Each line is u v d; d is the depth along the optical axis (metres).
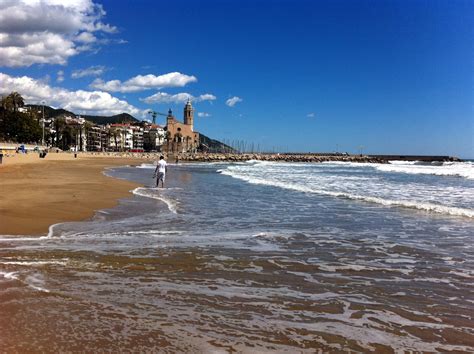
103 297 5.93
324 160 187.38
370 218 14.86
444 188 30.17
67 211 14.47
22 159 63.72
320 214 15.80
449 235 11.77
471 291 6.73
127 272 7.30
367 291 6.66
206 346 4.47
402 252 9.59
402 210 17.05
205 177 43.12
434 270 8.04
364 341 4.75
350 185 32.84
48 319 5.05
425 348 4.60
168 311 5.48
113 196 20.00
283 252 9.35
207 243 10.11
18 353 4.14
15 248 8.98
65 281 6.65
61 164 58.38
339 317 5.49
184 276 7.19
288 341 4.68
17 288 6.22
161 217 14.34
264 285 6.83
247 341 4.64
